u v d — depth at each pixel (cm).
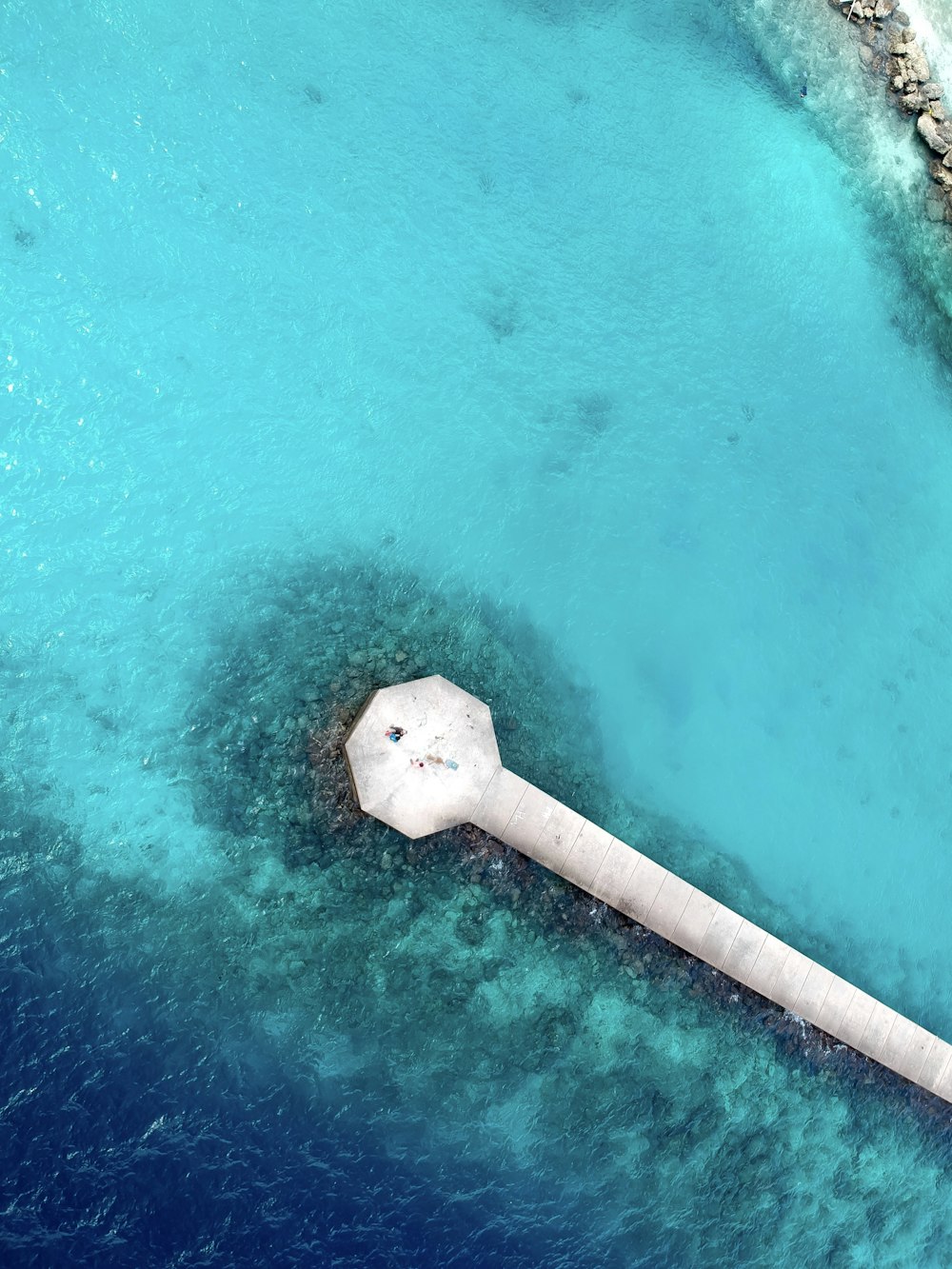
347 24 2783
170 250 2586
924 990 2920
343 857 2491
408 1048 2438
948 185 3275
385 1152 2355
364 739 2455
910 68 3281
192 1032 2306
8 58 2480
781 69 3192
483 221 2859
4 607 2389
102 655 2436
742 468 2986
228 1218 2208
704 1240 2548
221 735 2475
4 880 2283
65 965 2273
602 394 2902
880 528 3084
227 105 2659
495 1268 2350
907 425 3155
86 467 2484
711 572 2923
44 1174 2133
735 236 3073
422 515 2717
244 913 2408
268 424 2630
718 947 2647
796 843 2872
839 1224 2698
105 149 2547
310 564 2612
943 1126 2877
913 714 3045
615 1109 2553
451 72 2878
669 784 2792
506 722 2681
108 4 2566
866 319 3162
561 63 2989
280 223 2683
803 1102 2730
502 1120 2459
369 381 2717
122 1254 2123
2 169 2458
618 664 2811
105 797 2381
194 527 2544
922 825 3011
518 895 2591
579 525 2839
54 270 2491
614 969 2631
